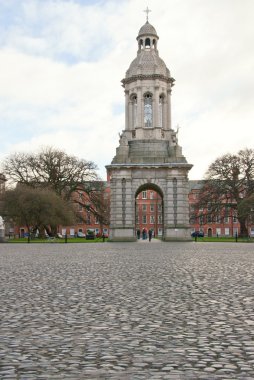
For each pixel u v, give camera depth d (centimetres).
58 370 729
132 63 7188
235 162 8812
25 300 1363
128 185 6619
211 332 965
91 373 712
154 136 6869
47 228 8688
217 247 4875
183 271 2180
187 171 6669
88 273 2105
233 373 709
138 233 9612
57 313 1171
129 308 1236
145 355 804
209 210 9206
